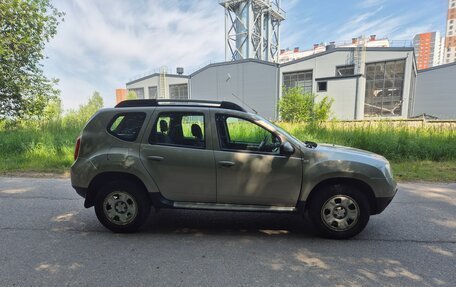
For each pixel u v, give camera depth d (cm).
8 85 1429
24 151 1070
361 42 4216
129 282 298
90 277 307
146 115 429
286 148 398
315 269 325
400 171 837
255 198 411
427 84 4341
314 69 4319
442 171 838
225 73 5119
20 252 364
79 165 427
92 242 395
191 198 421
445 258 350
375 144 1059
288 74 4559
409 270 323
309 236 418
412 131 1220
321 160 400
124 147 421
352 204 399
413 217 491
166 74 5931
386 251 369
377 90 4034
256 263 339
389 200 406
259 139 432
